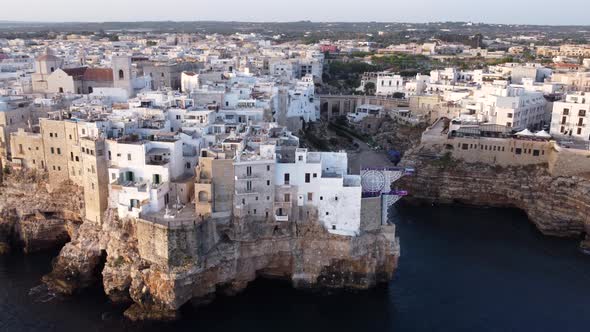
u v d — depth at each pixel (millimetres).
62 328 97500
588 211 140500
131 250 104938
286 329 99000
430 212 160250
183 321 100438
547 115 197875
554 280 119375
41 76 178125
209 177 105562
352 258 109375
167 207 103062
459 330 99875
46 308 103812
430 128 186375
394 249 112188
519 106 180125
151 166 109688
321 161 112375
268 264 111875
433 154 172250
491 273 121938
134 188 105250
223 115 143500
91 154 111625
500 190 162750
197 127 127188
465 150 168375
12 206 127438
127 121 122875
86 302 106375
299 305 106500
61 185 123938
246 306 105812
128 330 97250
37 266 120000
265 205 107750
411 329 99875
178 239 98875
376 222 111812
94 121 118875
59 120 120375
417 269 122625
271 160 105625
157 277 100625
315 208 108812
